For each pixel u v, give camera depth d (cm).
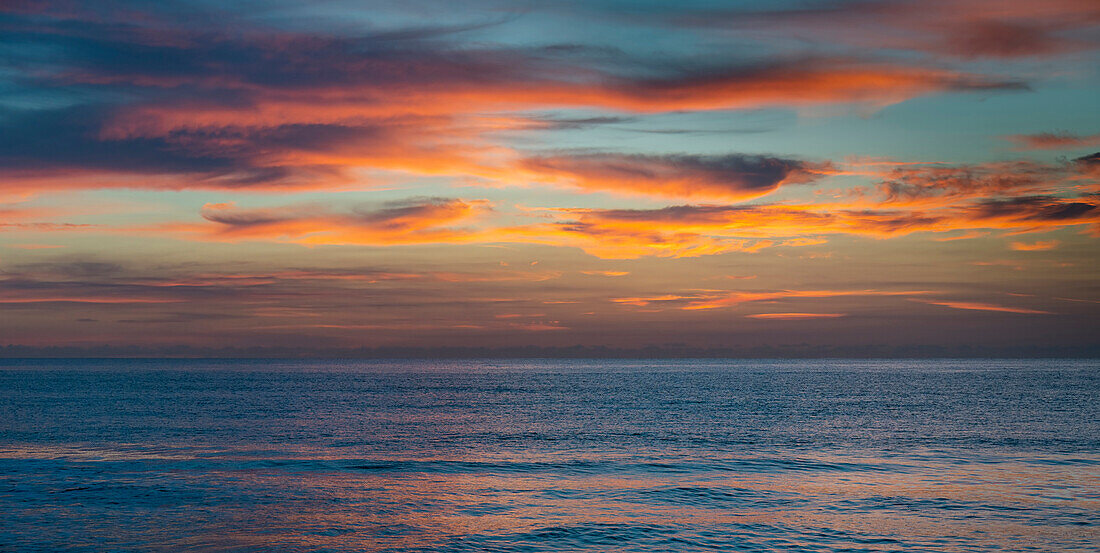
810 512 2747
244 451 4594
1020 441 5091
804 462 4006
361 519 2631
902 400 9700
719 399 10244
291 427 6234
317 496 3033
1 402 9119
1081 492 3094
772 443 5062
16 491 3073
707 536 2417
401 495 3064
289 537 2392
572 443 5097
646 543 2341
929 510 2769
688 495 3075
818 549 2272
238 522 2578
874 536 2409
